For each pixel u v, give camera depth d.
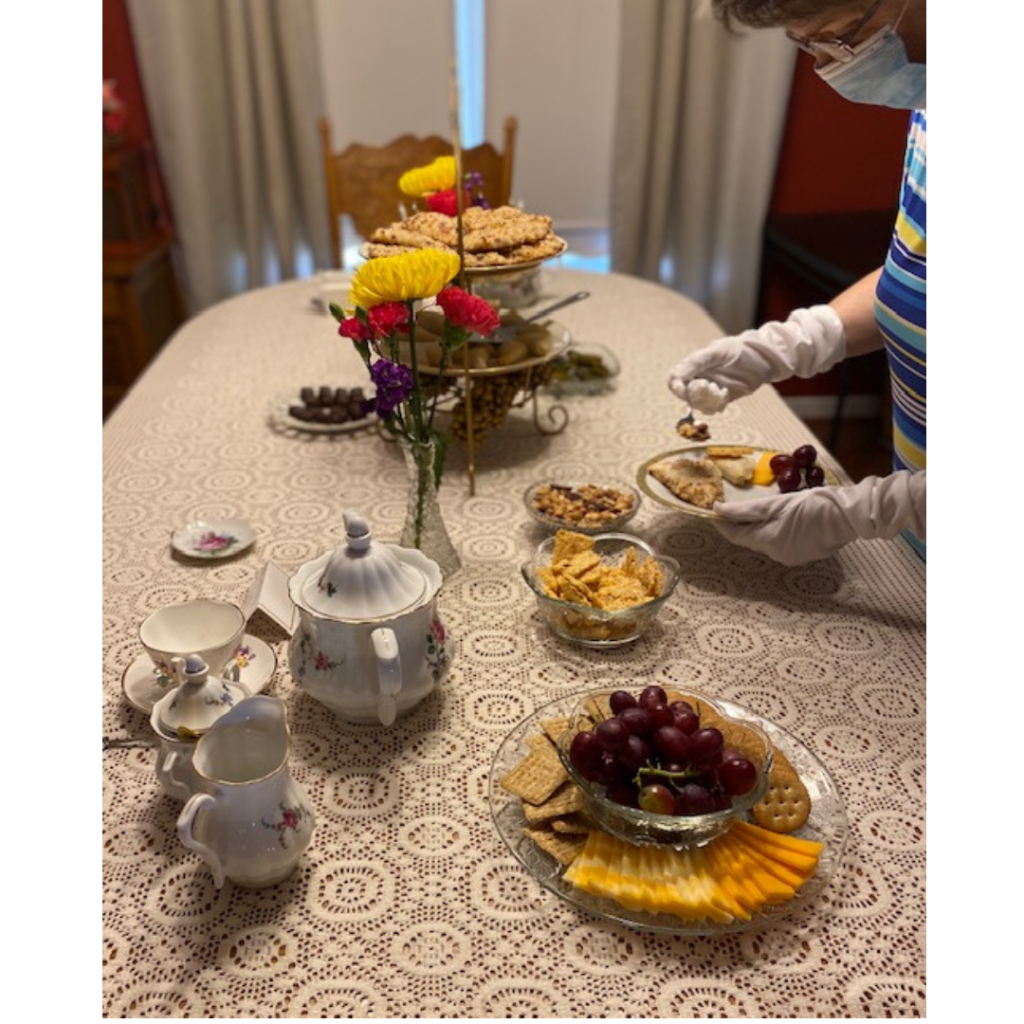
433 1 2.67
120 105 2.62
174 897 0.74
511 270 1.31
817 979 0.68
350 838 0.79
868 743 0.89
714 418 1.54
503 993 0.67
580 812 0.78
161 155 2.64
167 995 0.66
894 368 1.15
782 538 1.10
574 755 0.75
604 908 0.72
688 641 1.03
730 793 0.73
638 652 1.01
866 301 1.34
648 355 1.80
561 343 1.42
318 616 0.85
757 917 0.71
